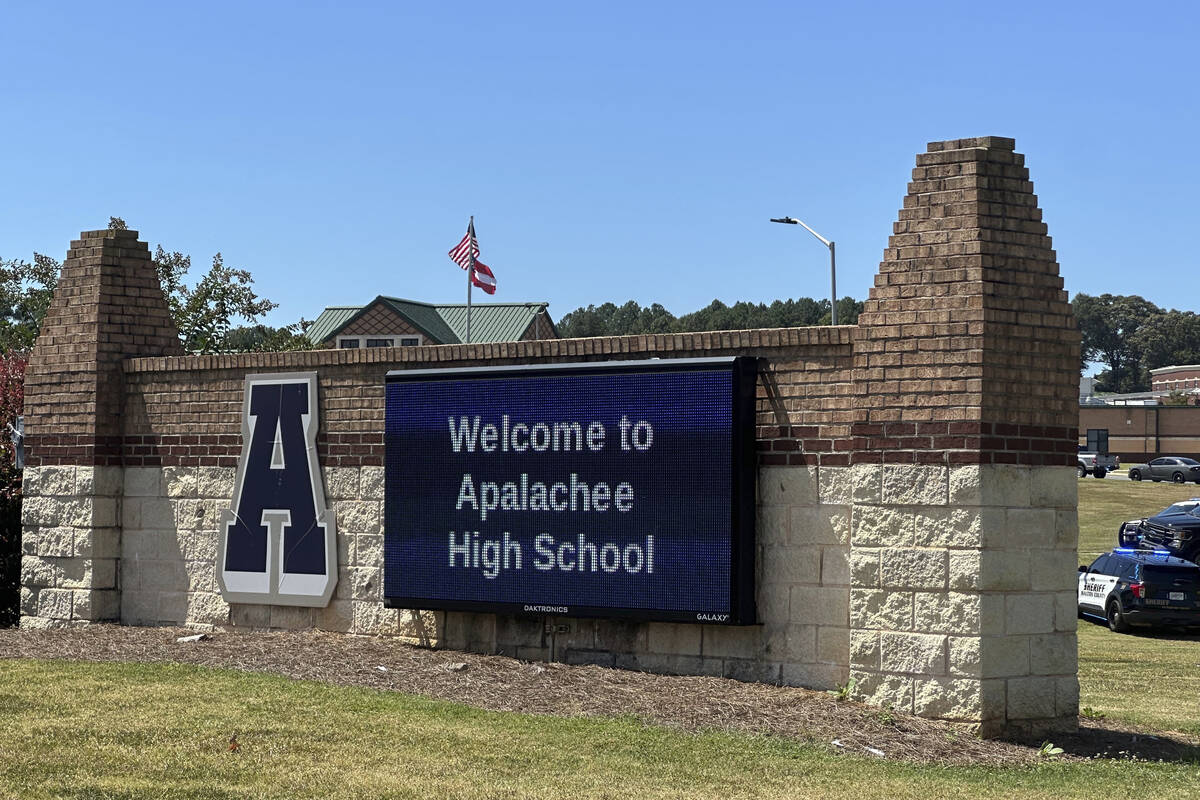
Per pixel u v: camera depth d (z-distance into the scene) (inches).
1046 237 482.6
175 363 662.5
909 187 483.5
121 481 679.1
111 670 523.8
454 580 563.2
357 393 608.1
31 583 692.1
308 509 615.5
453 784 370.0
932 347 472.1
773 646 504.7
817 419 498.3
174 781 366.9
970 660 459.2
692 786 376.2
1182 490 2655.0
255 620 634.2
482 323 2623.0
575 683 506.0
